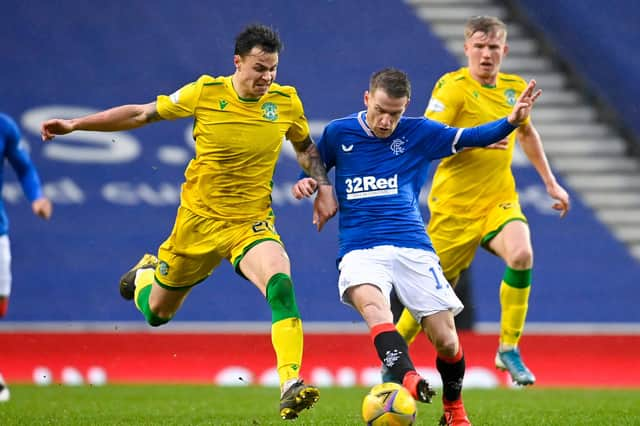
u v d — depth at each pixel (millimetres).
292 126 24250
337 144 23359
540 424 25297
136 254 53156
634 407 31234
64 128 23328
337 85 58156
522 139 30203
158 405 32219
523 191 56625
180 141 55812
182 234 24859
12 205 53469
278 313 22094
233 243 24031
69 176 54500
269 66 22922
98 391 38812
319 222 23766
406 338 30375
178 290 26250
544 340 48500
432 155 23250
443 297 22094
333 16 60344
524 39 64250
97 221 53656
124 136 55344
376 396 19781
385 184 22812
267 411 30094
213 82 23875
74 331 48094
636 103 61938
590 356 48125
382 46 59750
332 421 25953
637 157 60656
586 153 60469
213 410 30359
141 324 51344
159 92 57562
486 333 47969
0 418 26734
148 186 54688
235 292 51562
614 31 63844
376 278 21750
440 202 30203
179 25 59188
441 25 61562
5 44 57531
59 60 57531
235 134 23719
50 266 52375
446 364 22547
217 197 24172
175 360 47594
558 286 53312
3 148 33719
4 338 47812
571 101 62562
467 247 30359
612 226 56312
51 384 43844
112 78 57469
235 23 59594
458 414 22938
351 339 47531
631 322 52344
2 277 34406
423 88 58625
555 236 55281
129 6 59438
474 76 29875
